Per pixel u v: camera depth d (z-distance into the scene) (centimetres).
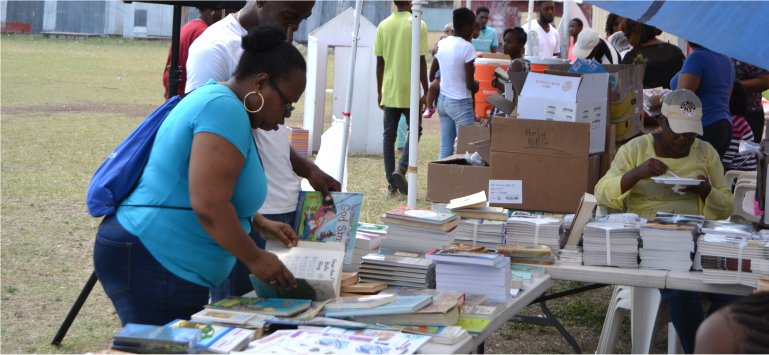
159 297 260
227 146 242
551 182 437
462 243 351
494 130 444
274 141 332
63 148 1016
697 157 415
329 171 577
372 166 979
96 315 482
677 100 405
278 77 253
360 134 1074
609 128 473
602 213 425
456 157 509
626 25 697
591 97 455
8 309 482
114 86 1772
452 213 358
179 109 256
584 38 795
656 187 414
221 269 266
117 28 3250
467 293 285
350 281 287
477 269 282
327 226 314
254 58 254
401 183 802
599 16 1435
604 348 415
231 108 246
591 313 520
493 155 445
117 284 262
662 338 475
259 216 289
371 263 297
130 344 218
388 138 805
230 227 243
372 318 254
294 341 230
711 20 352
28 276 544
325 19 2725
